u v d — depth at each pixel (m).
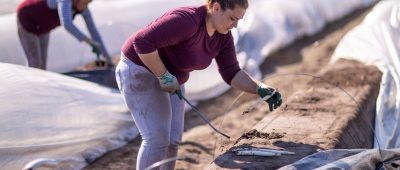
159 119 5.38
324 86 8.74
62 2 8.34
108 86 9.12
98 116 7.90
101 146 7.96
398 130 8.11
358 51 10.60
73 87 7.86
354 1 18.84
